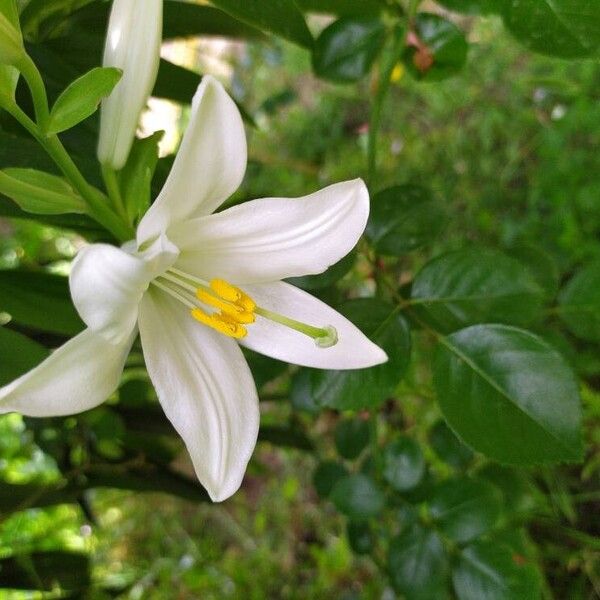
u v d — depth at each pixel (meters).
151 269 0.15
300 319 0.19
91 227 0.21
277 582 0.51
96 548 0.54
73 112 0.16
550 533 0.34
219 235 0.17
